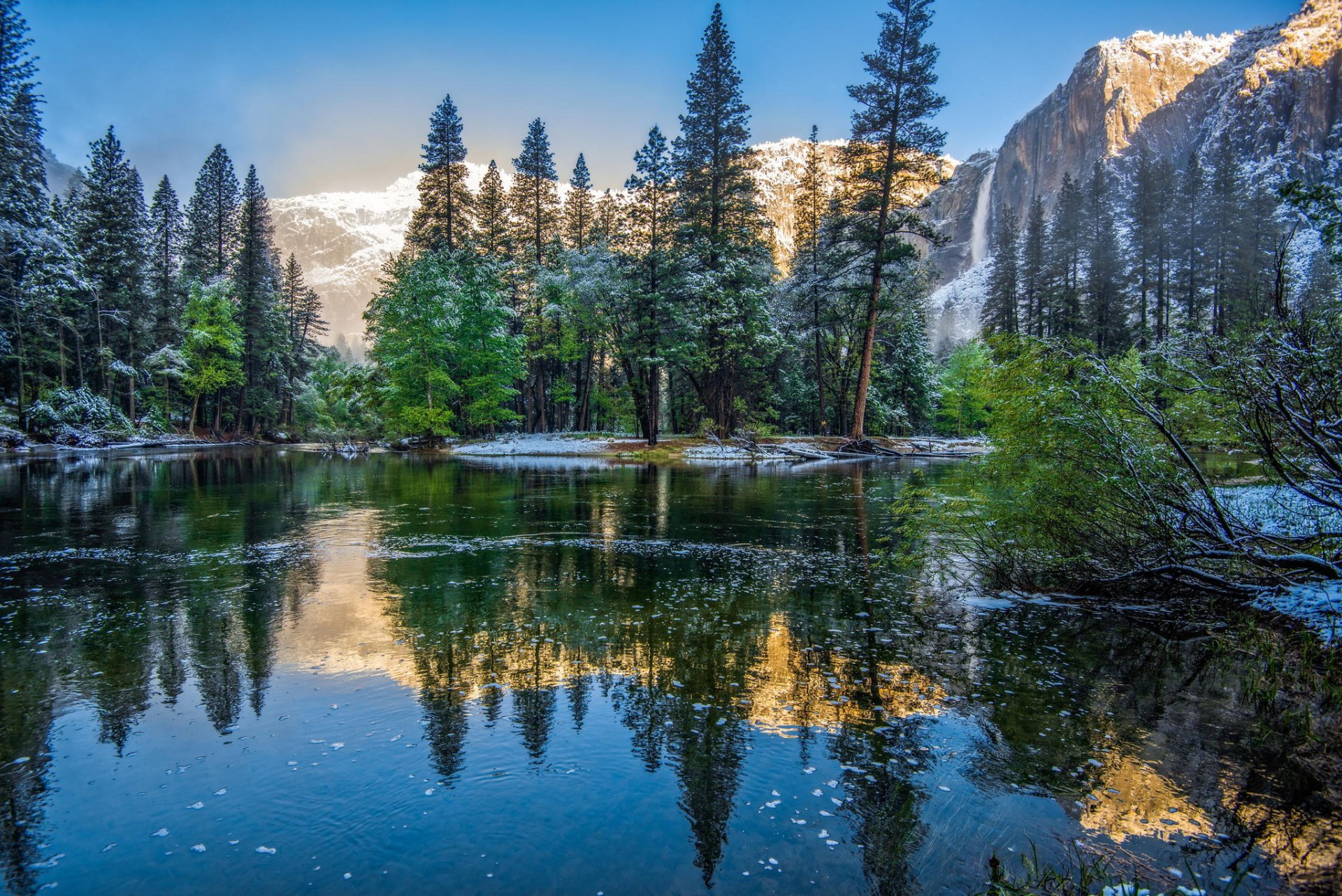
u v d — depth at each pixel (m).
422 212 46.00
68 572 7.61
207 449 41.03
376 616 5.87
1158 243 48.12
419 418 37.69
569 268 41.06
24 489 16.86
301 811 2.86
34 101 37.47
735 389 41.12
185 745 3.47
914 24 29.95
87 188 46.16
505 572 7.69
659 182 34.25
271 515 12.33
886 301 32.97
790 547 9.27
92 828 2.74
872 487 17.80
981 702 4.02
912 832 2.69
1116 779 3.09
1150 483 6.04
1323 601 4.54
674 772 3.18
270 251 62.75
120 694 4.14
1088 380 6.45
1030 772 3.17
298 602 6.32
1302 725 3.63
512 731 3.62
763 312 36.28
